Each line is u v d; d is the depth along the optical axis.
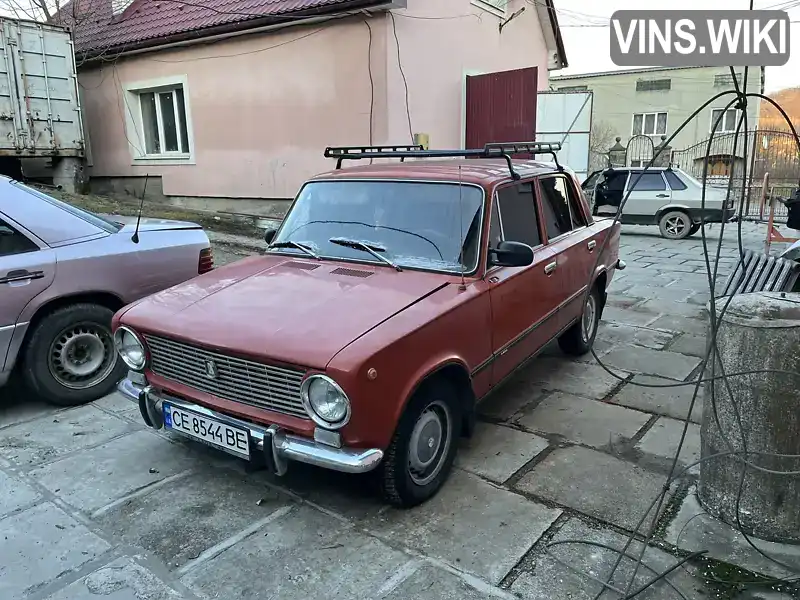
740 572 2.74
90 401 4.65
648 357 5.64
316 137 10.41
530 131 10.94
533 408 4.54
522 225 4.25
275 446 2.92
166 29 11.70
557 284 4.62
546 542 2.96
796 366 2.73
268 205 11.27
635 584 2.68
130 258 4.72
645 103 35.50
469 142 11.73
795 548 2.88
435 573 2.75
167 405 3.39
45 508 3.28
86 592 2.66
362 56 9.62
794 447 2.81
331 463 2.78
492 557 2.86
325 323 3.02
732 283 7.00
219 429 3.15
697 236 13.85
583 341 5.57
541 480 3.53
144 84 12.38
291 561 2.84
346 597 2.61
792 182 15.44
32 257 4.28
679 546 2.92
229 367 3.08
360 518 3.17
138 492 3.43
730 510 3.01
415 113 10.23
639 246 12.57
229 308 3.32
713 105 33.75
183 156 12.21
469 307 3.40
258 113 10.95
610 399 4.69
